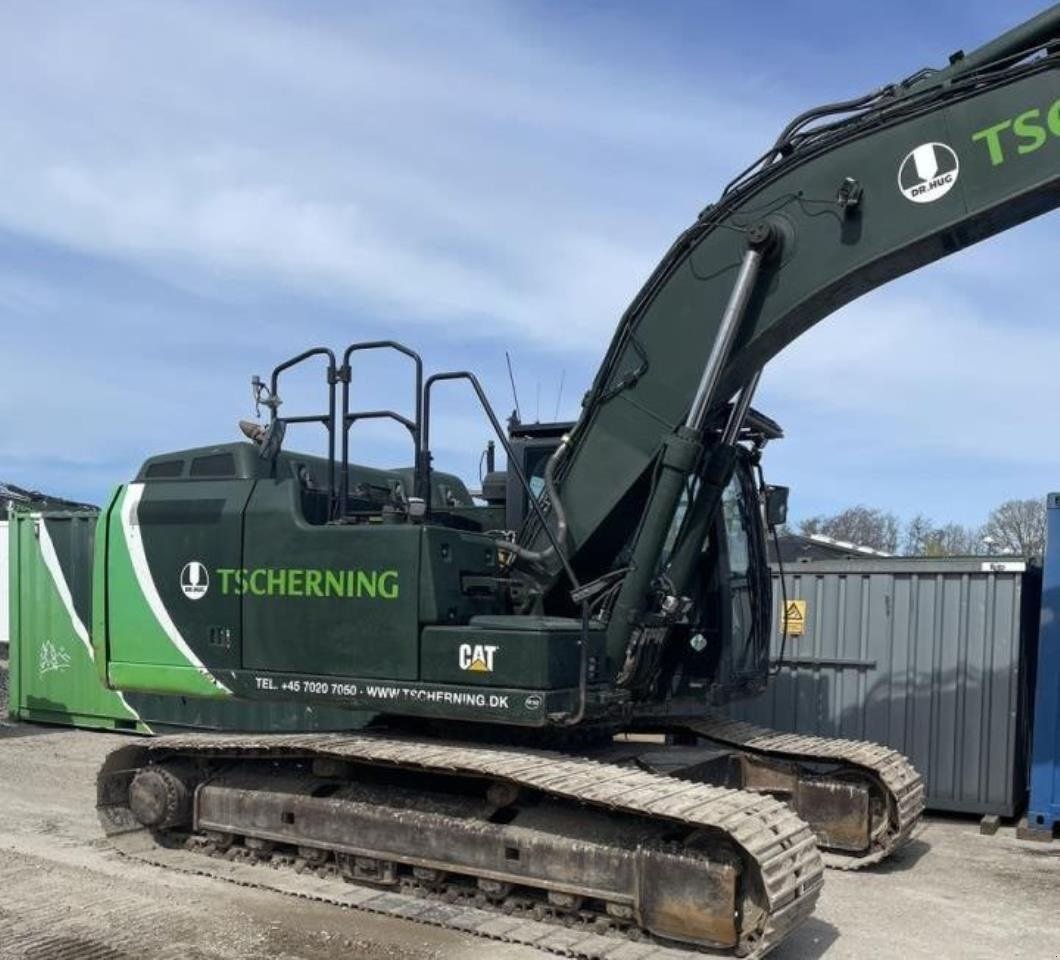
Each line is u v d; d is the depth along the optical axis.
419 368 6.36
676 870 5.23
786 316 5.95
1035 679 9.88
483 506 7.99
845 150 5.83
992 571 9.54
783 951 5.66
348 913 5.98
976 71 5.54
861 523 47.72
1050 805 8.61
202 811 7.05
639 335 6.36
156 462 7.44
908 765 7.74
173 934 5.64
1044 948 5.80
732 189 6.17
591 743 7.30
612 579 6.15
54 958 5.29
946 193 5.54
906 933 6.00
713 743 8.14
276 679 6.55
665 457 6.05
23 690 13.66
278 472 7.12
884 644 9.99
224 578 6.80
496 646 5.79
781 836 5.15
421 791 6.43
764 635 7.61
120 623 7.22
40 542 13.55
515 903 5.83
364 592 6.24
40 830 7.89
